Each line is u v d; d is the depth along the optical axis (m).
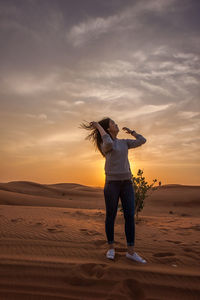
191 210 28.95
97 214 8.12
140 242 4.04
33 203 27.36
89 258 3.15
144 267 2.84
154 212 25.88
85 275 2.64
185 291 2.36
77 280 2.52
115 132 3.54
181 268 2.86
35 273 2.65
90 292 2.33
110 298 2.22
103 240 4.06
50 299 2.22
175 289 2.39
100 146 3.64
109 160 3.30
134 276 2.61
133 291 2.40
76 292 2.33
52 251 3.41
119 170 3.26
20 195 30.61
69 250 3.48
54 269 2.73
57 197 49.53
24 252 3.33
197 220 7.50
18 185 61.25
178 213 25.22
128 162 3.39
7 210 8.08
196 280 2.54
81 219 6.78
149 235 4.64
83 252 3.41
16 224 5.32
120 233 4.94
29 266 2.79
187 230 5.24
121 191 3.32
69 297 2.25
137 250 3.58
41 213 7.68
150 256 3.29
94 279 2.53
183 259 3.17
